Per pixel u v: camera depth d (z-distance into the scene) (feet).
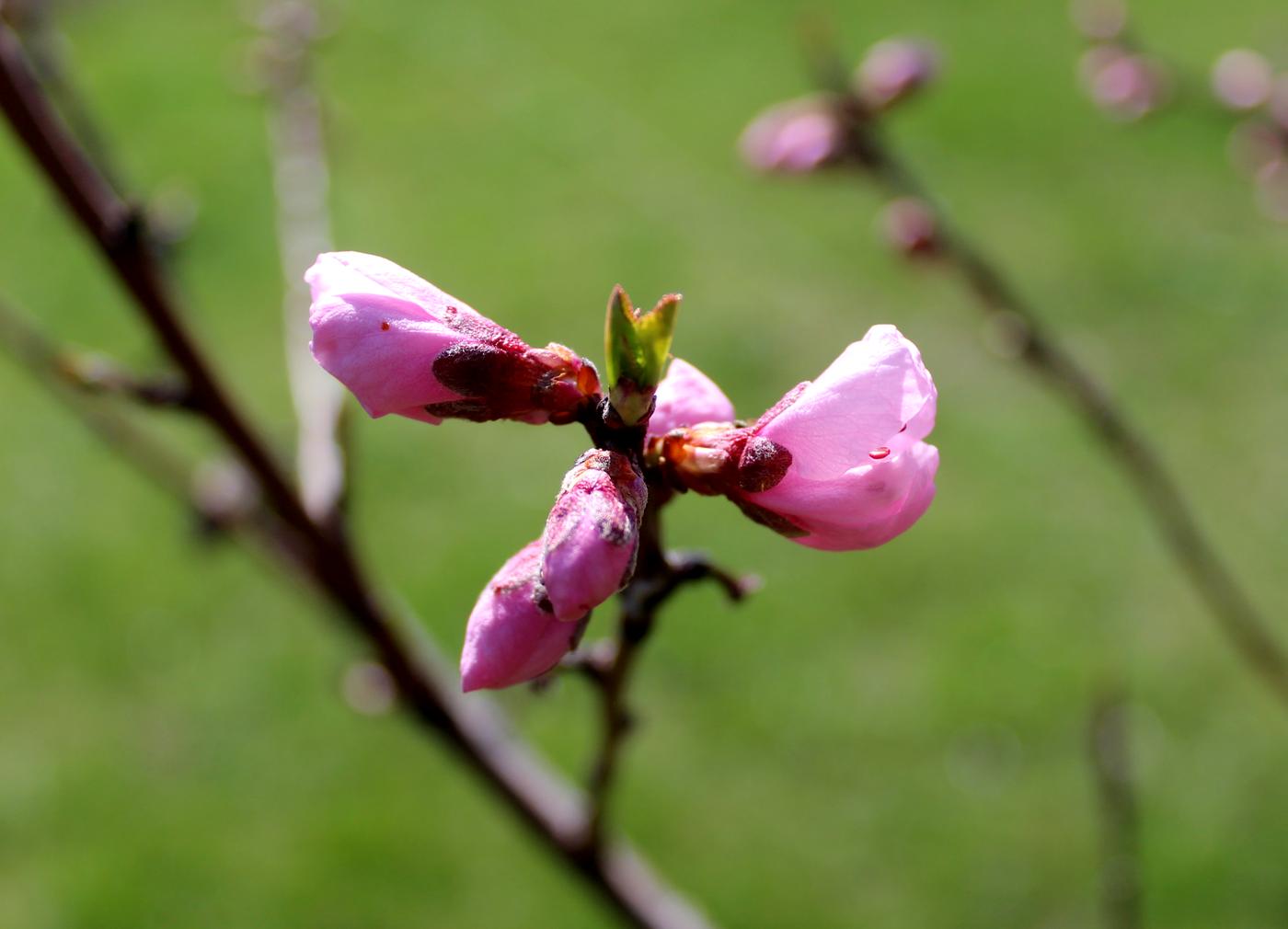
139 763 17.76
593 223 29.91
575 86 37.24
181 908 15.97
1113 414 9.41
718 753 17.44
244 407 6.66
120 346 25.34
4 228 29.73
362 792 17.30
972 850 15.96
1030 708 17.58
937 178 30.83
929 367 24.41
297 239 8.96
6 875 16.44
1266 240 27.43
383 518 21.31
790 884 15.79
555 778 7.14
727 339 25.62
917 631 18.92
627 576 3.57
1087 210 29.14
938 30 39.17
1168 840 15.62
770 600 19.51
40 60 6.77
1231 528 20.16
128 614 19.97
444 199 31.14
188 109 35.32
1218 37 35.94
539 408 3.94
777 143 9.95
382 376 3.80
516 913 15.75
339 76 37.86
